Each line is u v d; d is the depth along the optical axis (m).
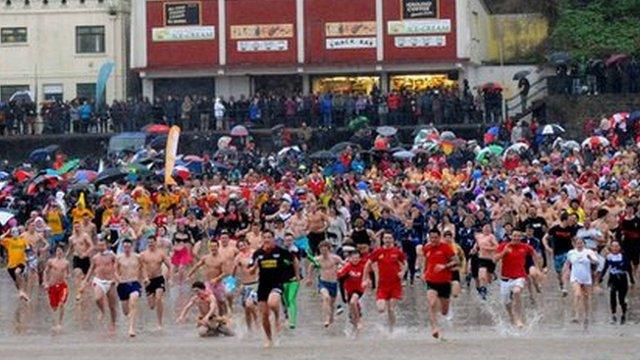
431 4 125.25
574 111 116.56
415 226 70.38
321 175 89.62
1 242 66.06
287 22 126.50
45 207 82.50
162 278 56.56
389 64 125.44
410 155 99.56
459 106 115.69
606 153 96.69
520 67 127.25
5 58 131.88
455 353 48.28
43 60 131.62
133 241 61.34
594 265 57.09
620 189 79.75
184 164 99.88
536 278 57.44
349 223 74.50
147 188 86.81
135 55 127.75
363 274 52.97
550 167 91.69
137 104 118.75
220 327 54.06
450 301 56.56
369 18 125.88
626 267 57.66
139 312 61.53
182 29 127.44
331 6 126.06
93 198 88.25
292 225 68.00
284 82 128.12
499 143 106.81
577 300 55.62
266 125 117.69
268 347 49.97
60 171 94.88
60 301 57.12
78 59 131.38
